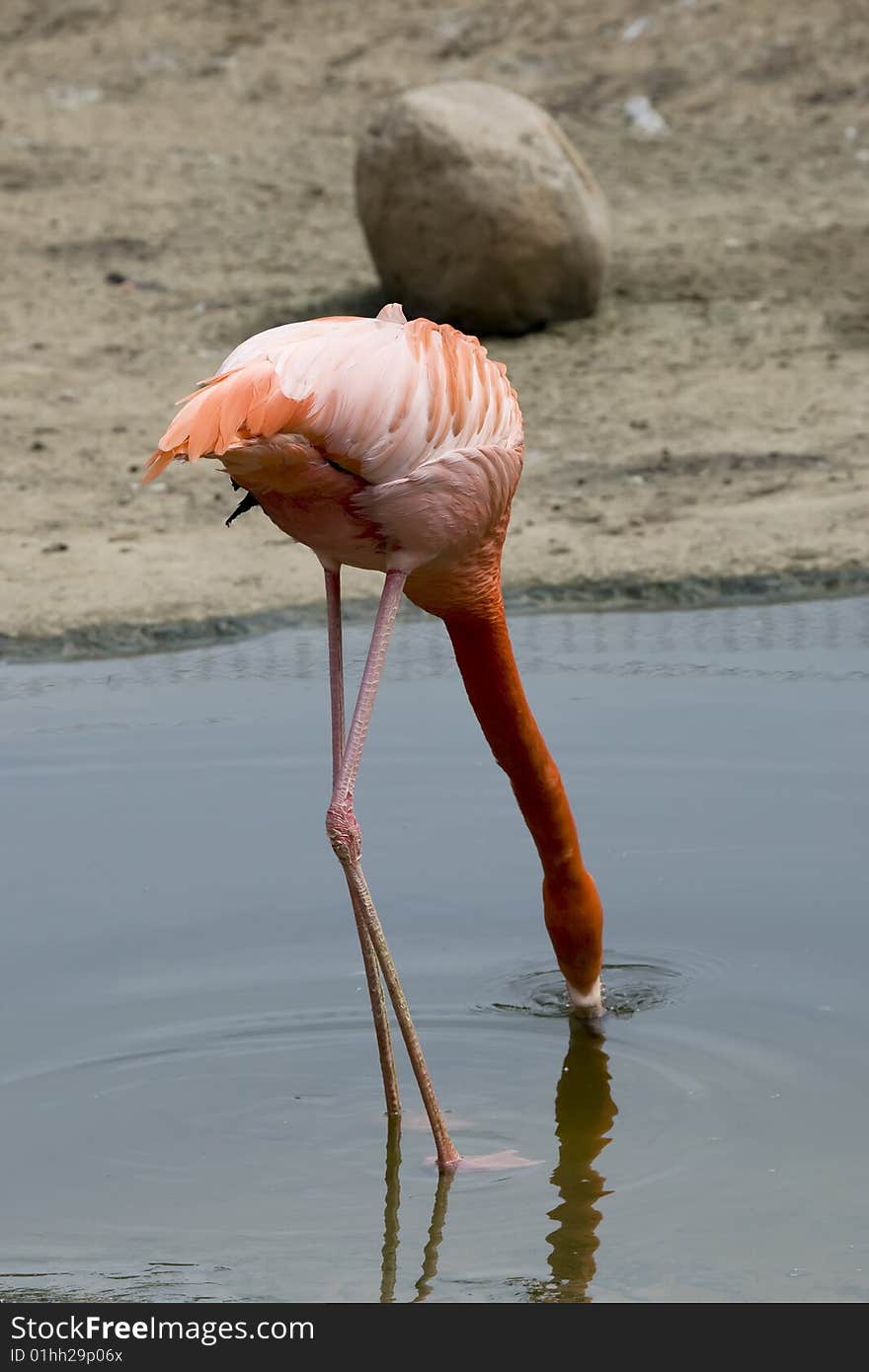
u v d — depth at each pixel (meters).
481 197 25.03
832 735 13.20
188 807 12.38
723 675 14.60
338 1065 9.38
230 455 7.33
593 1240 7.77
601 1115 8.84
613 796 12.33
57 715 14.22
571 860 9.39
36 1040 9.53
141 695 14.66
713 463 20.64
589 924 9.50
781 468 20.30
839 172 33.34
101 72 41.50
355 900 8.16
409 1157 8.52
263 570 17.70
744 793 12.30
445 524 8.02
